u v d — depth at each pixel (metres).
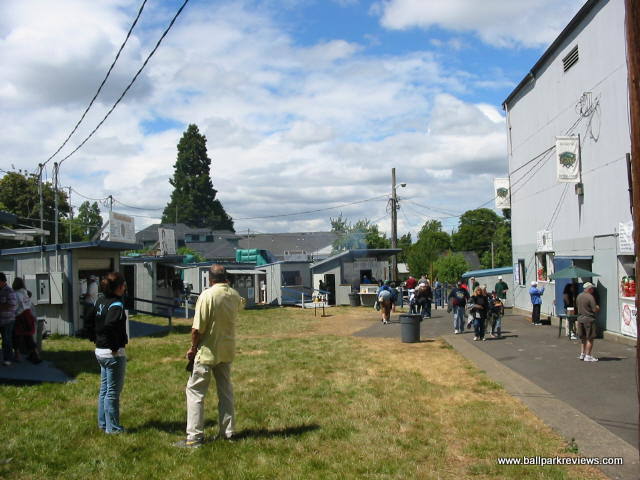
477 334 16.05
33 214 42.44
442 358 13.17
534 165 21.53
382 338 17.44
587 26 16.09
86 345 14.79
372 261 35.06
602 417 7.72
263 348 15.07
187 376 10.56
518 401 8.84
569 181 16.70
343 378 10.78
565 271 15.12
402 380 10.59
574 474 5.75
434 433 7.26
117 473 5.61
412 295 24.91
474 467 5.97
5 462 5.82
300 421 7.65
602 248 15.31
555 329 18.14
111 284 6.98
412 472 5.80
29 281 17.33
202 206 89.31
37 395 8.70
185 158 90.25
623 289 14.23
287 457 6.19
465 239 85.06
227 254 72.19
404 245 77.81
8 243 40.06
